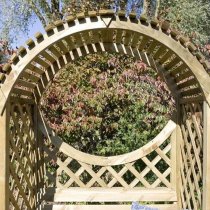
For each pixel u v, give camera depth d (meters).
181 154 3.99
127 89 5.38
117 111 5.40
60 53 3.75
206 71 2.89
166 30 2.86
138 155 4.07
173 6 8.49
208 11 9.00
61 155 5.16
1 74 2.85
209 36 8.75
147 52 3.73
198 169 3.42
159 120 5.32
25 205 3.73
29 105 3.90
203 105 3.04
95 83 5.33
